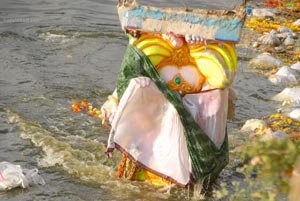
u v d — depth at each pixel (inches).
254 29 832.3
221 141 438.3
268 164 251.8
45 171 460.4
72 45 730.2
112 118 440.1
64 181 448.8
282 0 994.7
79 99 590.2
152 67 429.7
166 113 435.2
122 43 747.4
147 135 440.1
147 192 436.1
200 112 434.9
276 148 251.8
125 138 435.5
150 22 431.5
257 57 716.7
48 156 480.7
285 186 251.4
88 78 639.8
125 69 434.3
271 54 747.4
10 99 578.9
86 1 912.3
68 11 861.2
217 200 430.0
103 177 454.3
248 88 641.6
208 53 430.0
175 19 431.2
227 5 930.7
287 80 663.1
